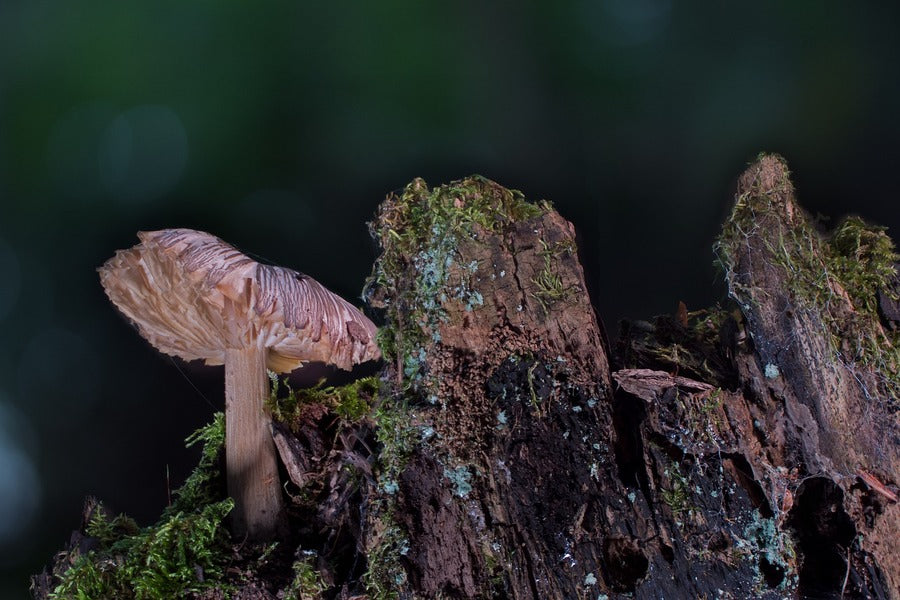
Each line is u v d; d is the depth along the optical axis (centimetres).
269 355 59
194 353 59
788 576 52
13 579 81
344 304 57
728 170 81
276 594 54
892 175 76
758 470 53
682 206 83
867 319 53
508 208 54
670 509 53
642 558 53
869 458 52
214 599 54
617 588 52
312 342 57
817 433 52
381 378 55
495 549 52
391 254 54
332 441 58
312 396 59
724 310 57
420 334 53
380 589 53
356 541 55
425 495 53
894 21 75
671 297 82
